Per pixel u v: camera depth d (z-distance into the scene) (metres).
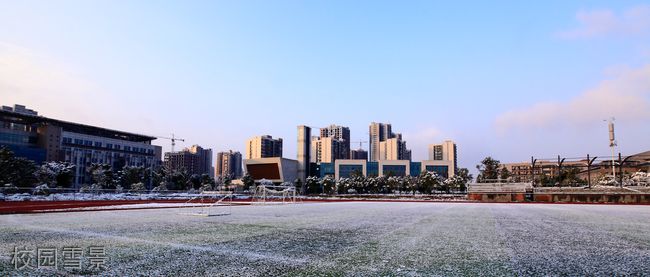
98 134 134.12
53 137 113.38
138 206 30.73
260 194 63.53
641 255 8.30
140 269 6.49
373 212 25.77
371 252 8.41
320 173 145.38
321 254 8.10
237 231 12.51
